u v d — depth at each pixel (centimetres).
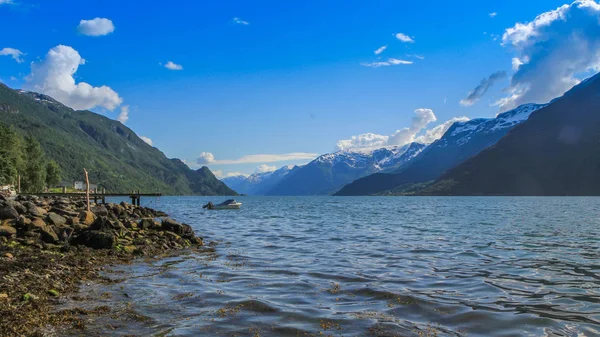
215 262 2312
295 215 7919
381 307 1400
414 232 4166
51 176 15862
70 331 1143
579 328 1185
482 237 3625
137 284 1731
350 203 17488
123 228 3047
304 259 2430
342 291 1620
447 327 1198
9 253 2073
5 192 6088
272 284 1745
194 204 15750
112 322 1225
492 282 1781
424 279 1847
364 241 3375
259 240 3478
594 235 3728
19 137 13462
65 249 2397
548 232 4041
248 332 1150
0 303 1315
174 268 2119
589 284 1739
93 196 8019
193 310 1352
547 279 1839
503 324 1223
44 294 1482
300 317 1283
